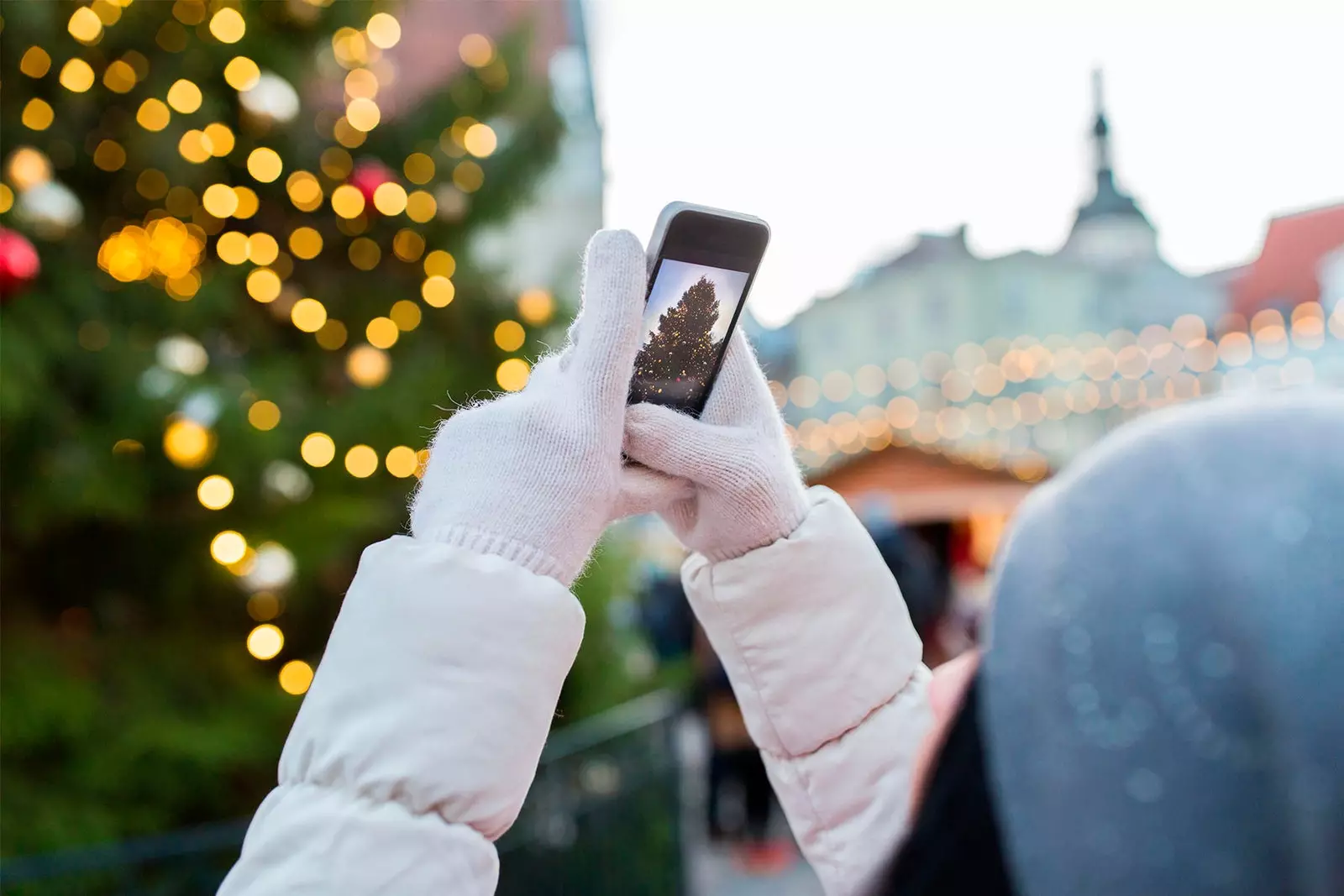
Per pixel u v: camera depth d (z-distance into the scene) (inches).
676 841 161.3
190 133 130.1
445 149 157.4
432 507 31.7
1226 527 15.5
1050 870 16.0
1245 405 17.5
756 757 195.0
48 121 126.2
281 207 150.3
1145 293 684.1
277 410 127.7
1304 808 14.0
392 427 139.9
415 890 27.2
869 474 295.6
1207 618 15.2
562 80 261.7
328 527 129.8
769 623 36.9
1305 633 14.5
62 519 120.3
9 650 120.4
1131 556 16.2
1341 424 16.1
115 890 108.7
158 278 130.4
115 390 116.5
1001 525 295.7
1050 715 16.3
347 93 153.8
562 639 29.7
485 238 171.5
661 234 35.2
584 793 136.3
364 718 28.4
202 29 135.6
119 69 131.1
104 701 122.1
